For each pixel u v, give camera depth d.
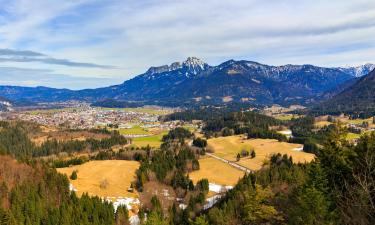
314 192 51.09
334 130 70.25
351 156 60.66
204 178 165.50
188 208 116.81
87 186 152.75
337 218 47.62
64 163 199.25
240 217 88.31
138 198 146.75
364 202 31.16
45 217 111.69
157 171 169.75
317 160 67.38
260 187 68.81
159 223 98.81
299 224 53.19
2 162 147.25
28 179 137.75
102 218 115.00
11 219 105.38
